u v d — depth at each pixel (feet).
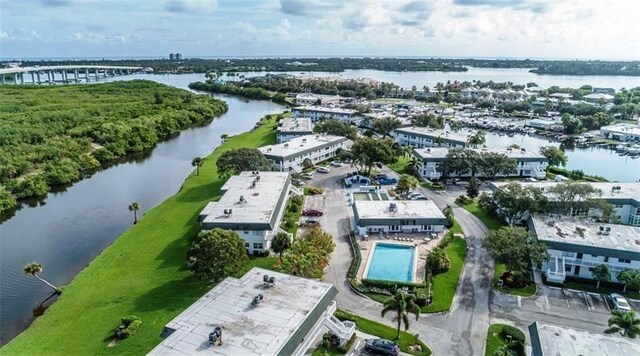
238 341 169.27
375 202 370.32
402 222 335.06
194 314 187.93
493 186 406.62
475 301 245.65
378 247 315.99
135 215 392.27
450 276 271.28
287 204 385.91
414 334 215.72
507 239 263.49
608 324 210.18
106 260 302.04
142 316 234.99
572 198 330.34
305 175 480.23
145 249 316.40
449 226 344.90
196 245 255.91
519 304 243.19
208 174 498.28
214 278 260.42
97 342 214.69
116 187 487.61
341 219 363.97
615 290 258.16
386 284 257.75
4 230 372.99
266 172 421.18
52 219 395.55
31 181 453.17
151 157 622.54
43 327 230.68
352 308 239.30
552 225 302.86
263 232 302.45
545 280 266.98
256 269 229.66
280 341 169.48
